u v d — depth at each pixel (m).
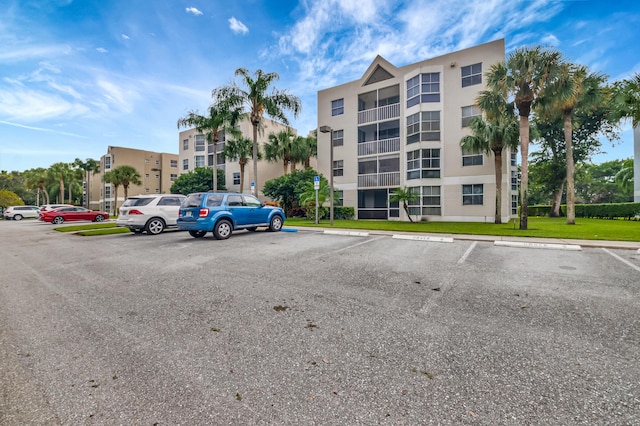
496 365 2.58
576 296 4.41
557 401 2.10
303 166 33.25
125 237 12.20
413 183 21.86
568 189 18.28
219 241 10.33
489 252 8.10
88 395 2.23
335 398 2.18
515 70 14.45
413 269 6.16
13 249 9.74
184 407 2.09
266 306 4.09
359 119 25.50
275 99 21.88
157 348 2.95
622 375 2.41
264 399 2.18
